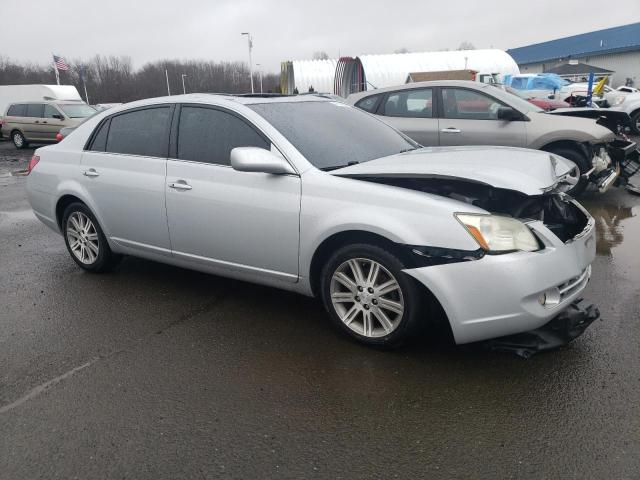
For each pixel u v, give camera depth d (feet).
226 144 12.55
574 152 23.47
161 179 13.44
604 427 8.28
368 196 10.43
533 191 9.90
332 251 11.30
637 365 9.98
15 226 23.38
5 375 10.46
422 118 25.93
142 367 10.61
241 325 12.39
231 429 8.59
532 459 7.67
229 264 12.71
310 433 8.44
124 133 14.65
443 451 7.92
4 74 236.63
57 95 84.64
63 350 11.42
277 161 11.22
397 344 10.64
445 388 9.51
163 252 13.98
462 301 9.59
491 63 98.63
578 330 10.28
